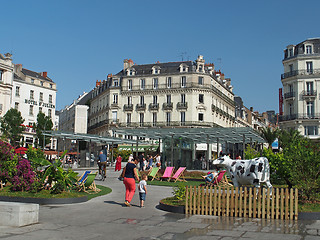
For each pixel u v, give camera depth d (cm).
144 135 2977
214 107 5475
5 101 5028
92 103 6981
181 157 3294
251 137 3059
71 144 5231
